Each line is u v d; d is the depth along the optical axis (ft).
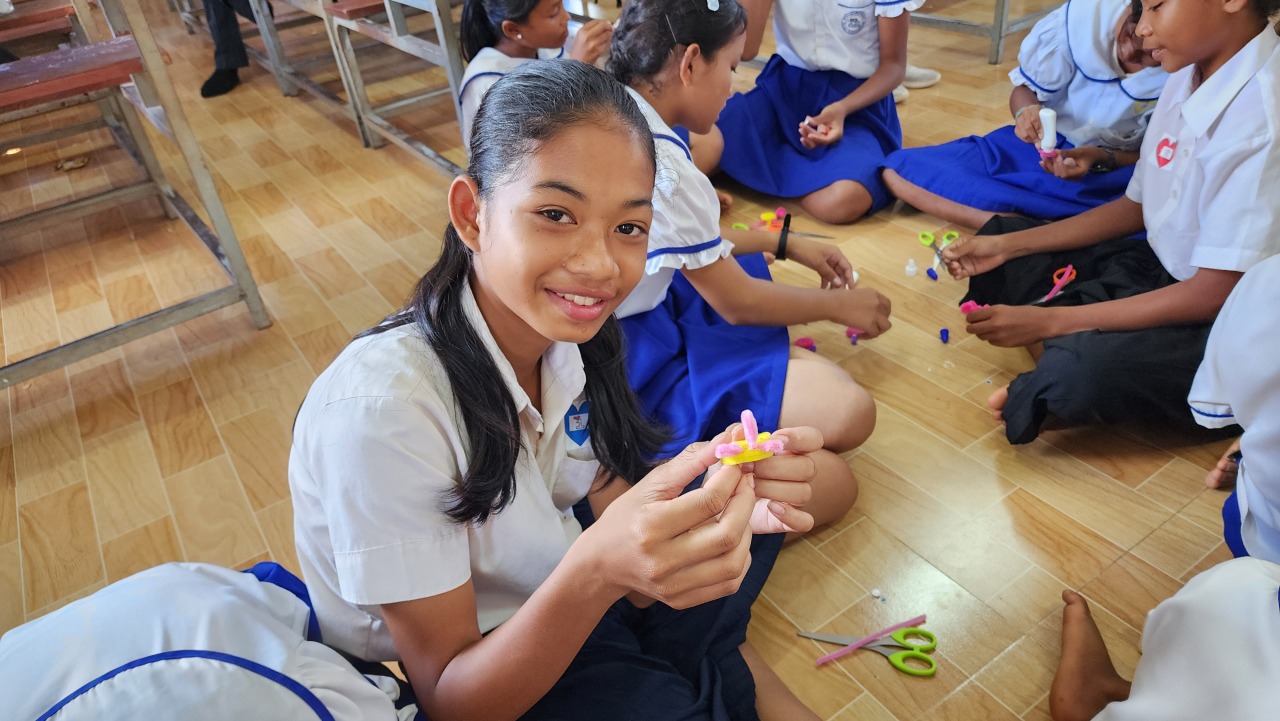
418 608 2.56
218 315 7.39
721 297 4.86
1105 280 5.49
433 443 2.51
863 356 6.13
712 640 3.67
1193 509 4.66
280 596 2.78
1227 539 3.97
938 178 7.50
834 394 4.78
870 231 7.76
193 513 5.32
